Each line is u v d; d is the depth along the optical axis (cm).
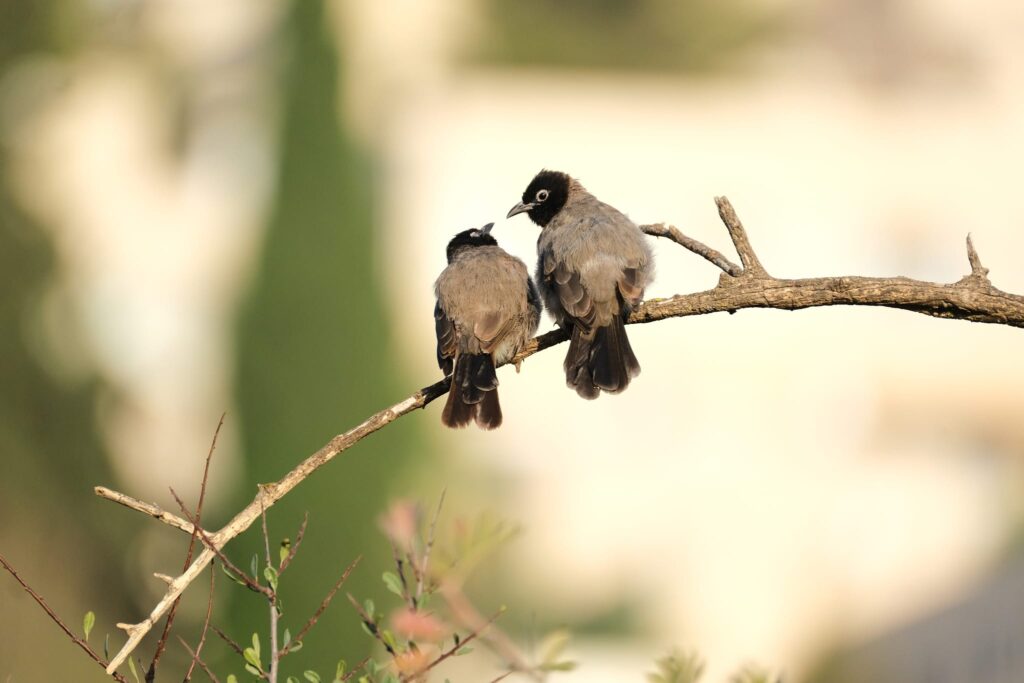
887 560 2377
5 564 366
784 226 3391
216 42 2008
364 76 1514
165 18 1953
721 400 2833
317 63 1470
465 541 403
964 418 2855
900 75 3697
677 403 2817
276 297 1432
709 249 498
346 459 1370
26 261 1430
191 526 372
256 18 1919
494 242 712
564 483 2692
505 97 3450
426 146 3150
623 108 3497
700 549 2533
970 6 3697
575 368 596
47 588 1342
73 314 1461
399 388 1443
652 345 2875
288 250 1441
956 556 2355
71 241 1499
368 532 1336
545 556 2491
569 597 2322
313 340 1423
